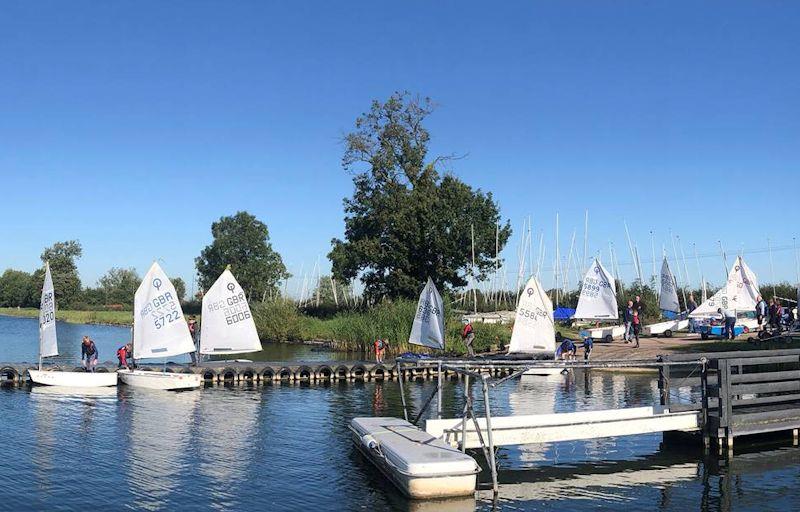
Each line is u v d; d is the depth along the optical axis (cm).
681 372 3766
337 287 10956
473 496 1684
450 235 6981
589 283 5150
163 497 1659
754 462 2030
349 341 5634
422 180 7394
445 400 3231
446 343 4869
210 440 2300
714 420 2131
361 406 3058
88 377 3538
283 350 5941
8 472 1861
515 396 3300
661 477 1875
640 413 2152
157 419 2673
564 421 2088
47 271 3575
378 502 1633
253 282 13950
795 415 2214
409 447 1805
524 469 1966
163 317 3716
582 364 2062
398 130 7381
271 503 1619
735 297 5112
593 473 1922
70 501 1619
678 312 5869
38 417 2675
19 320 12606
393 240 6988
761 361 2191
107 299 15112
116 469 1908
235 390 3594
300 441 2294
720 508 1622
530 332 3938
